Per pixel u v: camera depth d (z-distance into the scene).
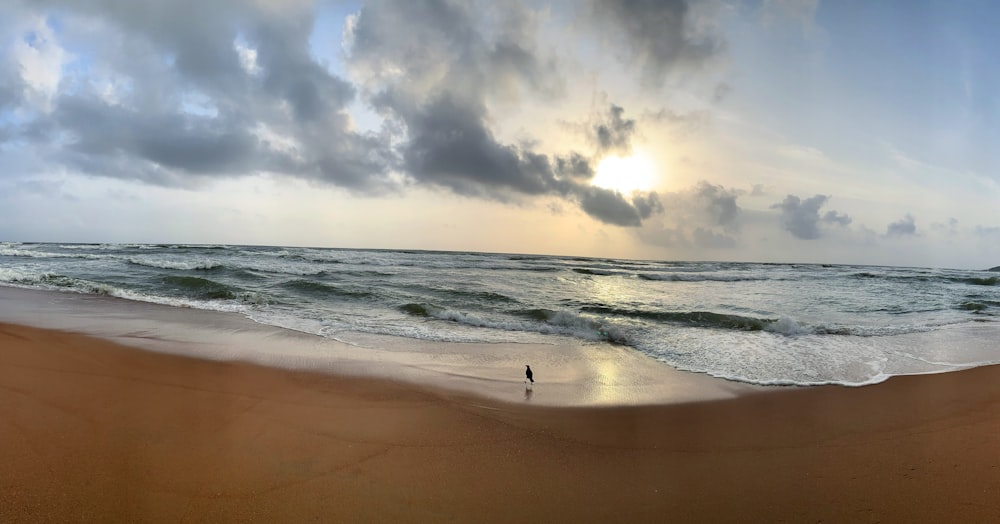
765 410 6.15
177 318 11.56
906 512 3.67
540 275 31.45
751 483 4.16
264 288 17.77
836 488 4.07
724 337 11.33
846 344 10.62
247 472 4.09
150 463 4.17
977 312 16.33
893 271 50.69
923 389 7.07
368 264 35.47
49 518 3.33
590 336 11.40
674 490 4.04
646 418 5.82
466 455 4.63
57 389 5.92
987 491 3.98
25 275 17.61
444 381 7.20
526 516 3.60
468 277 27.06
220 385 6.43
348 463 4.35
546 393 6.79
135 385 6.25
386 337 10.53
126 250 42.47
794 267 58.47
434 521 3.48
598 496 3.92
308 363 7.85
